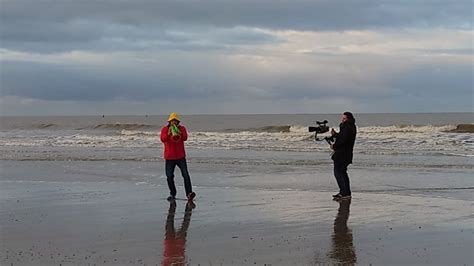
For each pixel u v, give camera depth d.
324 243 7.19
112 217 9.27
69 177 15.53
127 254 6.65
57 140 33.59
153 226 8.46
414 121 84.31
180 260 6.35
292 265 6.12
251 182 14.23
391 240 7.33
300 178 15.01
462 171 16.28
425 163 18.80
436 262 6.18
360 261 6.26
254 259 6.39
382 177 14.97
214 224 8.59
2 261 6.34
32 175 16.08
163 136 11.22
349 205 10.28
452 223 8.45
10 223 8.73
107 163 19.55
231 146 27.36
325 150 24.59
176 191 11.92
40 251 6.82
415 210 9.67
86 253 6.71
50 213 9.66
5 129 63.03
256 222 8.71
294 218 9.02
